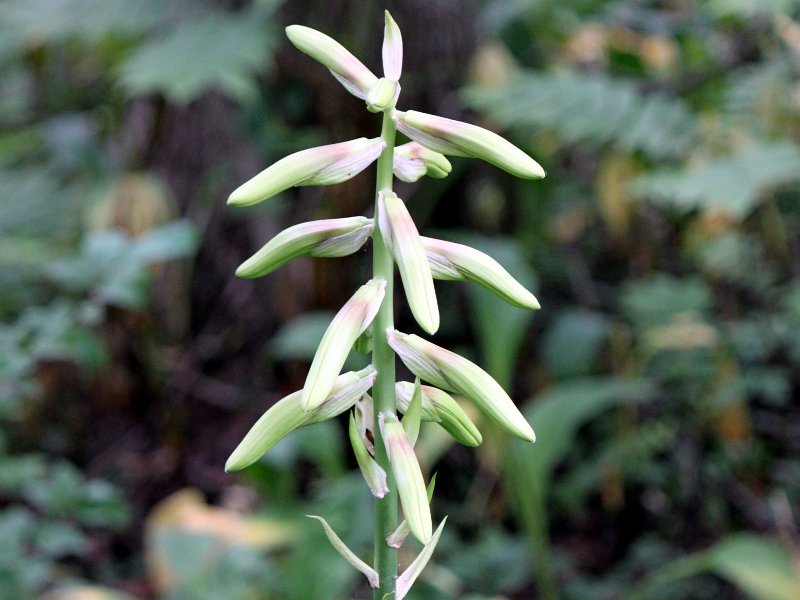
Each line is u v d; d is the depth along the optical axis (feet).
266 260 3.69
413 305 3.30
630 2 14.60
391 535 3.72
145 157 15.01
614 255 15.28
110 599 9.66
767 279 12.45
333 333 3.41
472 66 13.99
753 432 12.50
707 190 10.46
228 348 14.74
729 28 13.41
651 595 11.18
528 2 13.48
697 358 12.46
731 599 10.93
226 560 9.23
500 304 10.61
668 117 12.31
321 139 14.17
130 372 14.43
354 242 3.70
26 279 13.23
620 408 12.76
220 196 14.52
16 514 8.57
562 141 13.79
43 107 17.37
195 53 12.24
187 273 14.66
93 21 14.12
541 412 10.45
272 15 13.65
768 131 12.09
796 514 11.98
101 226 14.05
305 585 8.88
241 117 14.20
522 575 11.23
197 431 14.47
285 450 10.48
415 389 3.59
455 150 3.54
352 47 13.79
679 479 12.43
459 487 13.50
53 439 14.20
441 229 14.88
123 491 13.76
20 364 8.55
